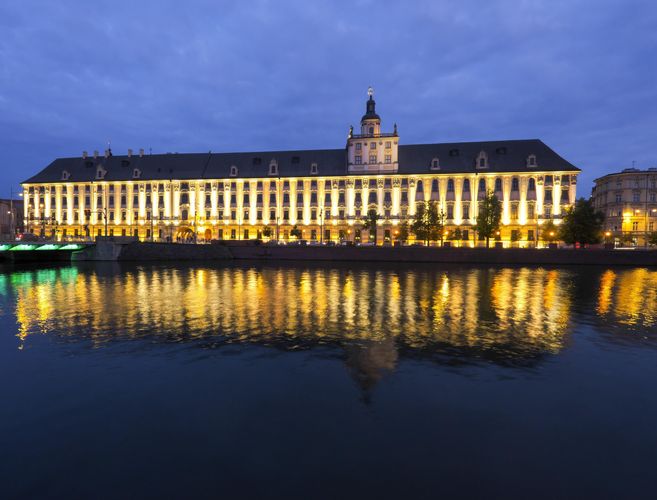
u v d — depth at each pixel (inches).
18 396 513.3
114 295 1328.7
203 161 3978.8
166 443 404.2
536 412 471.5
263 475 352.5
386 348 717.9
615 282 1689.2
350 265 2581.2
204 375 585.6
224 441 407.8
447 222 3484.3
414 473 354.9
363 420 451.2
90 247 2738.7
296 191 3690.9
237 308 1092.5
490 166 3467.0
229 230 3794.3
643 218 3531.0
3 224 4197.8
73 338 786.2
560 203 3314.5
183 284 1621.6
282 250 2935.5
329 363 636.7
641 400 505.7
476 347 725.3
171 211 3843.5
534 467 365.7
